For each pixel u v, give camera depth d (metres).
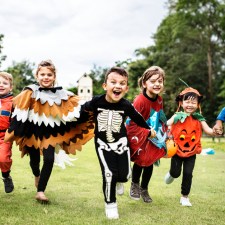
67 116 4.25
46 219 3.48
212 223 3.54
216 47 37.31
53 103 4.32
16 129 4.16
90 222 3.44
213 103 38.12
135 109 4.05
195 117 4.73
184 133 4.61
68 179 5.81
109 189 3.71
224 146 15.41
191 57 37.72
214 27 36.00
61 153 4.50
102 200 4.42
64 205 4.10
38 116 4.29
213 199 4.69
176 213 3.91
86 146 13.91
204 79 39.25
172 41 39.31
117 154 3.88
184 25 35.91
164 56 41.38
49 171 4.16
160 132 4.47
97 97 4.01
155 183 5.75
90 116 4.32
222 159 9.78
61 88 4.45
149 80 4.41
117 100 3.89
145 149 4.29
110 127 3.90
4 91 4.68
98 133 3.94
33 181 5.56
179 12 35.75
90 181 5.67
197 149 4.62
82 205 4.14
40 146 4.25
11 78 4.80
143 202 4.45
